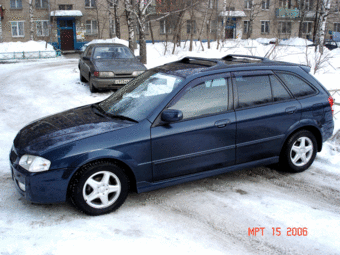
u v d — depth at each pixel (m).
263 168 4.84
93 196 3.36
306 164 4.62
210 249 2.91
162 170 3.65
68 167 3.19
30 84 12.03
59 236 3.05
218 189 4.12
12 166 3.41
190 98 3.73
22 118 7.57
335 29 42.41
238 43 27.89
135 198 3.86
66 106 8.71
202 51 24.22
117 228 3.21
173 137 3.60
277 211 3.59
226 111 3.88
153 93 3.89
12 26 33.62
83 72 11.44
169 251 2.86
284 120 4.23
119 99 4.19
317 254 2.89
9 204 3.66
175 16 23.95
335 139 5.71
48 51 27.84
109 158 3.37
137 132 3.46
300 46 25.52
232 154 4.00
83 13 35.47
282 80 4.32
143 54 16.61
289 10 39.75
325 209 3.66
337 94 9.05
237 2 39.38
